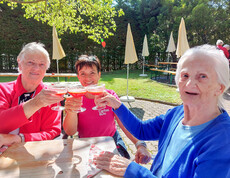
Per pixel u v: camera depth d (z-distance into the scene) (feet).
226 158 2.67
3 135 4.80
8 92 5.81
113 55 50.19
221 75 3.27
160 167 4.19
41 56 5.77
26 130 5.74
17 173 3.54
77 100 5.37
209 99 3.41
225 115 3.42
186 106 3.88
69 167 3.75
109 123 6.45
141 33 53.26
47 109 6.04
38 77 5.85
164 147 4.26
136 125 5.19
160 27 47.24
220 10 41.78
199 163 2.91
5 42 38.42
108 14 22.85
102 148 4.55
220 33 42.37
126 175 3.45
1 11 37.40
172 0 44.24
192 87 3.33
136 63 53.57
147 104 19.36
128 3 52.06
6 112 4.71
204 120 3.54
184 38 23.45
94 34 23.63
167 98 21.01
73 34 43.39
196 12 40.24
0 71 39.70
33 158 4.07
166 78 36.45
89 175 3.51
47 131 5.87
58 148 4.53
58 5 21.98
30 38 40.34
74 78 35.17
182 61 3.63
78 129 6.61
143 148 5.63
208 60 3.28
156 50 50.06
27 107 4.57
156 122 5.30
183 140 3.62
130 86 27.37
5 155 4.18
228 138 2.91
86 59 6.51
